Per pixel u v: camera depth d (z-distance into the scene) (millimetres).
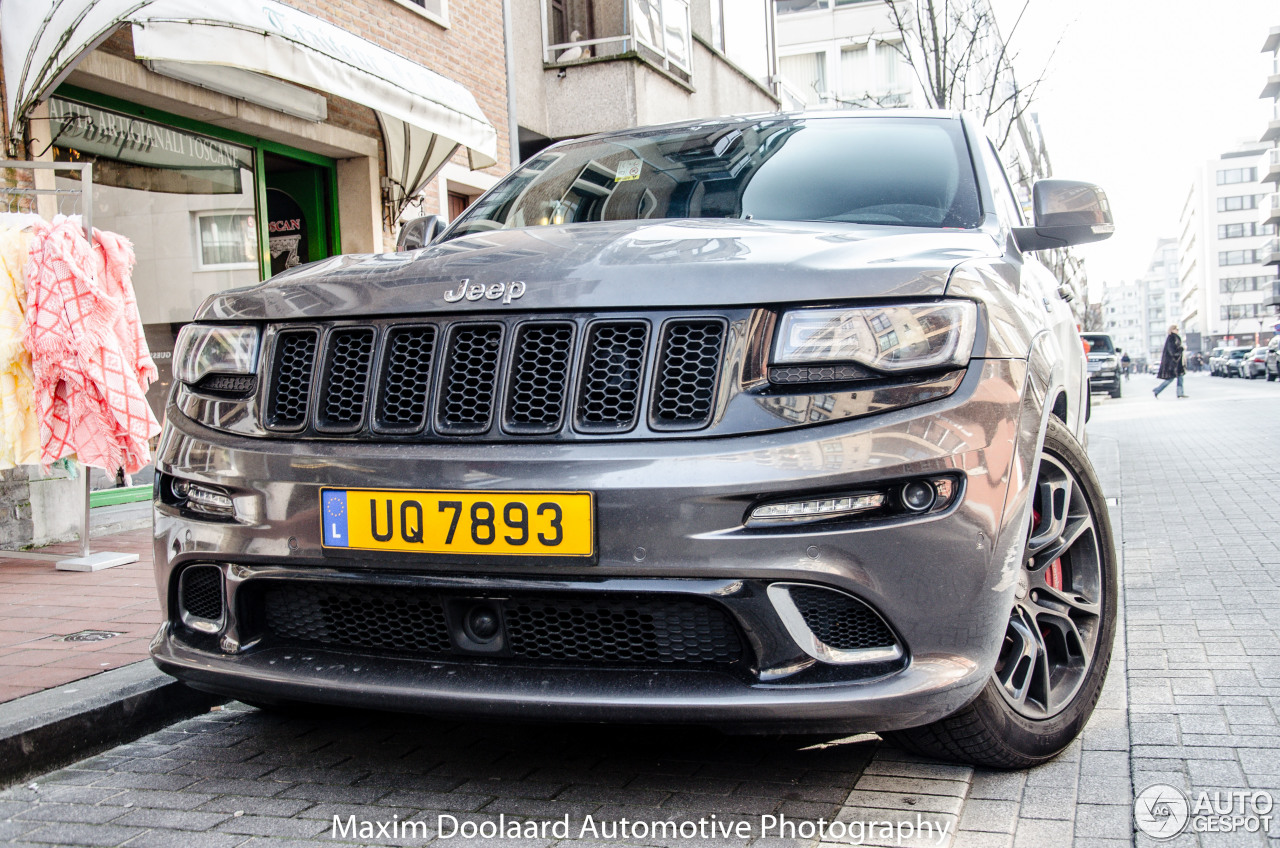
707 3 16188
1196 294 143375
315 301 2547
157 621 4086
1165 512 6672
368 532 2320
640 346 2260
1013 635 2557
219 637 2566
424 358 2396
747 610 2154
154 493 2701
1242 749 2699
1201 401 23656
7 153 5867
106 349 5016
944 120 3607
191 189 7625
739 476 2129
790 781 2584
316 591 2471
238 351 2609
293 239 8875
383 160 9398
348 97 6590
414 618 2406
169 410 2727
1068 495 2773
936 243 2596
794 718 2150
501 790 2580
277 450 2449
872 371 2205
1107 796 2449
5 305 4910
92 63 6402
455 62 10445
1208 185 133375
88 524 5332
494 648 2322
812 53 32094
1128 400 28344
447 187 10680
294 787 2637
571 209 3461
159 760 2861
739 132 3729
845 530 2141
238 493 2477
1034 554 2648
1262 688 3180
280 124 8109
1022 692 2566
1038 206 3270
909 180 3244
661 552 2150
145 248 7199
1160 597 4402
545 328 2314
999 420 2279
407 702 2295
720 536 2133
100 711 2943
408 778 2678
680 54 14641
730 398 2201
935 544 2176
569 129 12906
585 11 13594
